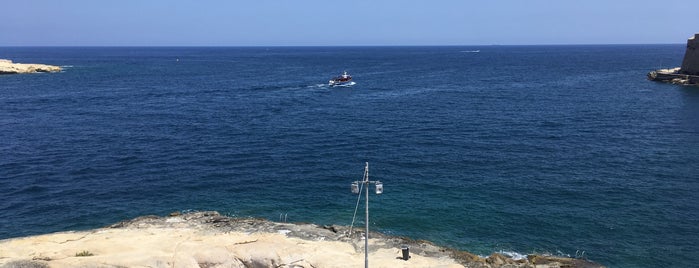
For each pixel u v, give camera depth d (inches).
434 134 2714.1
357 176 1998.0
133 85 5113.2
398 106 3690.9
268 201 1745.8
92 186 1888.5
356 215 1610.5
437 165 2128.4
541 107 3575.3
